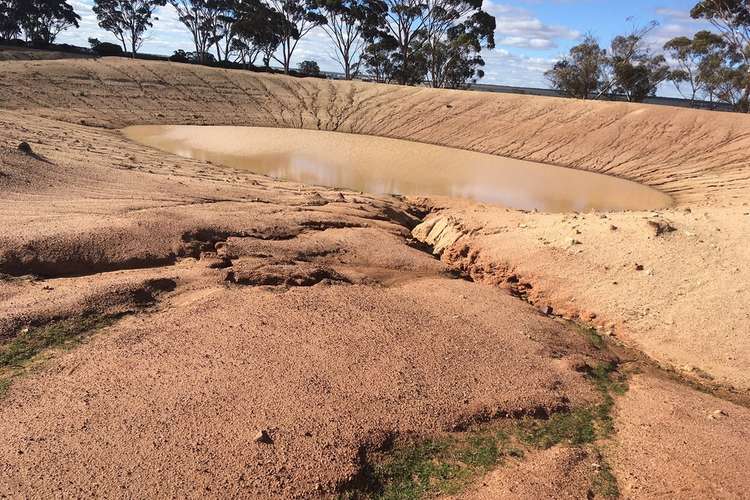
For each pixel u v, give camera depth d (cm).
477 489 555
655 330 961
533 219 1517
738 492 565
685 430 674
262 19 6769
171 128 4103
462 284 1131
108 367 693
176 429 584
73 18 7519
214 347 752
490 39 6619
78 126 3403
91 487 503
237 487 515
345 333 826
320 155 3338
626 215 1427
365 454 584
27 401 621
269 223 1308
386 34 6906
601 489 570
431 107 4784
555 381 773
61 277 945
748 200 2220
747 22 4941
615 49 5603
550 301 1118
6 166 1382
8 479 507
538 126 4078
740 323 920
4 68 4416
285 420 612
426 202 2170
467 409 677
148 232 1101
